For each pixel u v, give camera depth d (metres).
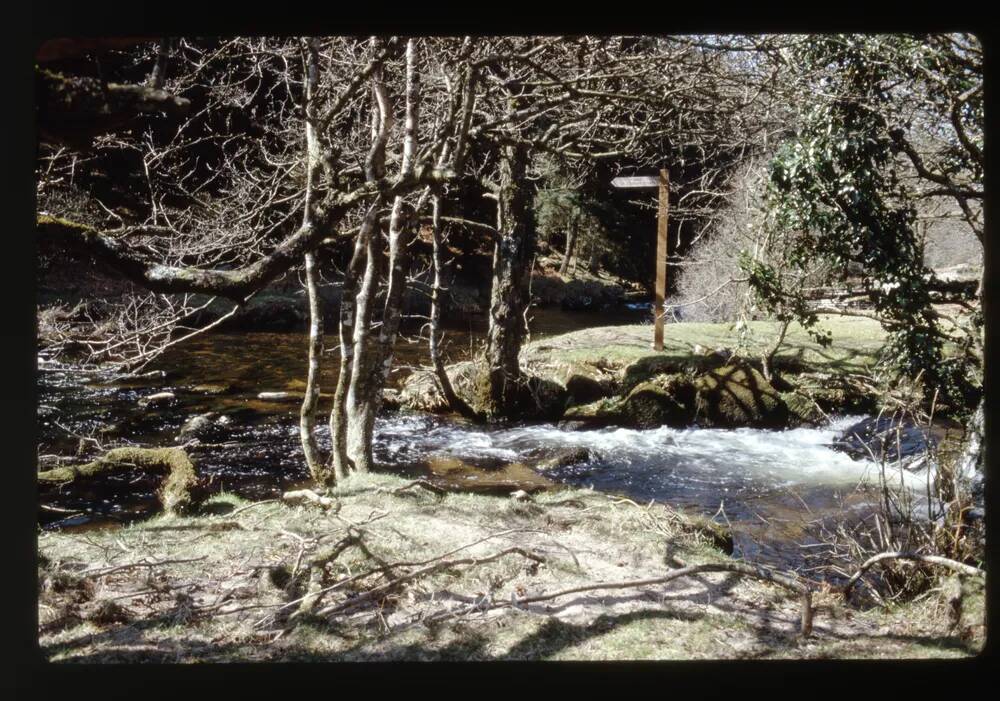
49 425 9.75
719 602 4.32
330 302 19.67
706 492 8.57
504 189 11.77
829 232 8.98
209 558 4.69
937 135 8.40
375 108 7.63
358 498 5.92
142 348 7.80
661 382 11.97
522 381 12.06
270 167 10.70
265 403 11.91
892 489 6.11
